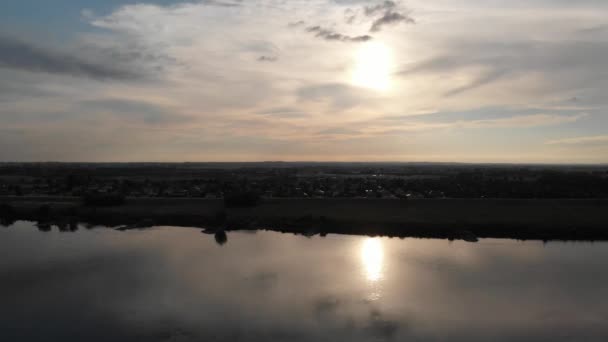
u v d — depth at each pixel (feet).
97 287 135.95
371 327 107.86
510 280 141.49
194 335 103.55
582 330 106.52
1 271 152.97
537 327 107.96
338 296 127.85
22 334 104.01
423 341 101.04
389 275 147.02
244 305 121.29
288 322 110.52
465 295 128.36
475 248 185.26
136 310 118.01
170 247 189.16
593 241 198.39
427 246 189.78
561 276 146.00
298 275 147.64
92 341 100.53
